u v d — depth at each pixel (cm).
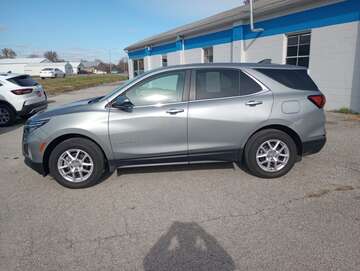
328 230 287
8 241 282
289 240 272
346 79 913
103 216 327
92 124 385
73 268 243
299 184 398
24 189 406
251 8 1187
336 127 724
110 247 271
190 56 1875
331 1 922
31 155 397
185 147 403
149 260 251
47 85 3070
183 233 290
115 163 403
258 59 1270
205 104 397
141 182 418
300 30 1046
